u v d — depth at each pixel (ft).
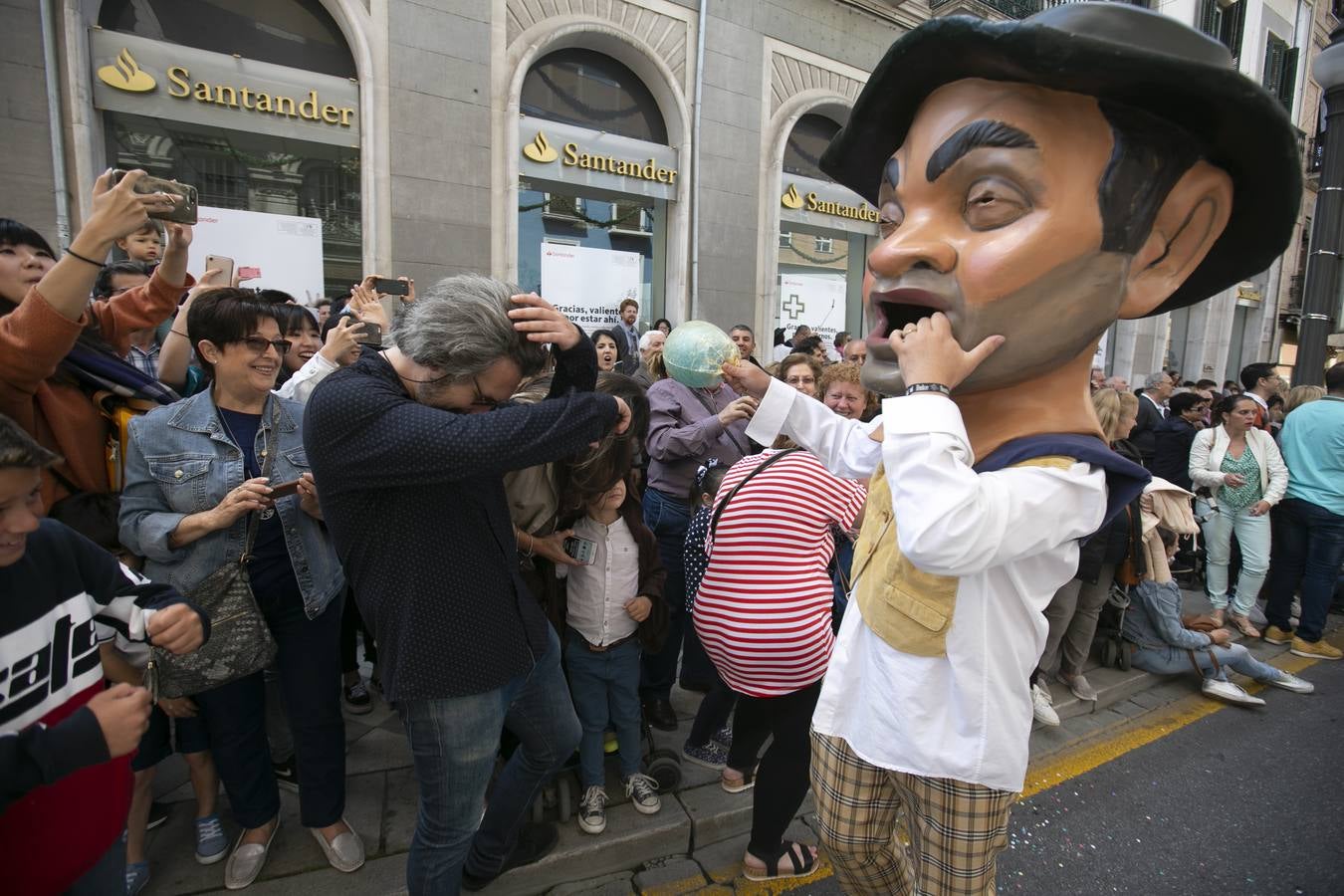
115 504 6.40
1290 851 7.71
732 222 29.45
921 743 4.11
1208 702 11.42
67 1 17.34
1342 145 16.15
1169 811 8.38
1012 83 3.67
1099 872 7.33
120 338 7.38
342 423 4.35
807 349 19.72
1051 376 4.13
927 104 4.04
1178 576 17.83
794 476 6.60
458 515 4.90
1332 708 11.21
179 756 8.53
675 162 28.22
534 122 24.85
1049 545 3.75
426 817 5.23
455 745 5.00
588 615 7.29
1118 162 3.57
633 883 6.95
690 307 28.96
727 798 7.88
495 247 23.58
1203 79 3.21
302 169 21.34
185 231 7.29
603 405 4.86
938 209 3.91
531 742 5.96
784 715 6.59
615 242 28.07
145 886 6.36
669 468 9.68
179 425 6.20
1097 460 3.83
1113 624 12.23
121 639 5.54
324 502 4.79
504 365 4.65
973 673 4.00
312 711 6.42
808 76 31.07
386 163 21.54
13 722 3.82
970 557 3.49
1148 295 3.99
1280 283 56.44
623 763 7.79
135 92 18.58
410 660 4.77
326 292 21.85
